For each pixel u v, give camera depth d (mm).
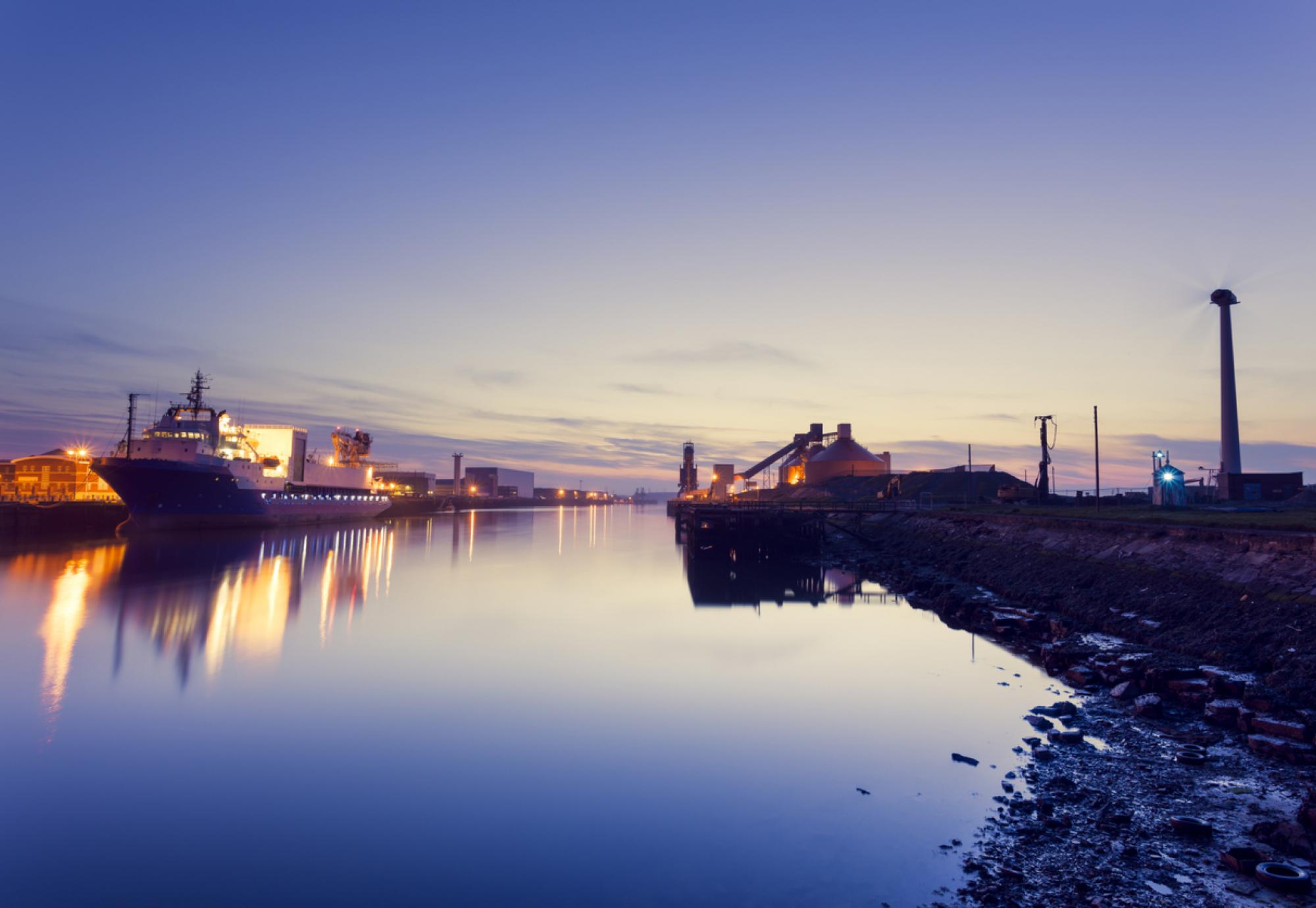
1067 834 9883
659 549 68438
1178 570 24281
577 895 8836
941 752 13500
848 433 134875
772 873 9227
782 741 14383
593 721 15805
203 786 12359
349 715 16344
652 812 11195
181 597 33062
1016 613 26141
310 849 10109
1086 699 16562
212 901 8844
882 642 24062
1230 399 74375
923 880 8883
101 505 74000
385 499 124438
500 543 74438
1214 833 9727
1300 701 14125
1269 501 55219
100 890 9078
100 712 16438
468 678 19484
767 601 33938
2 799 11812
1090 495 62312
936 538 51688
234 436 80188
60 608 29594
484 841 10336
